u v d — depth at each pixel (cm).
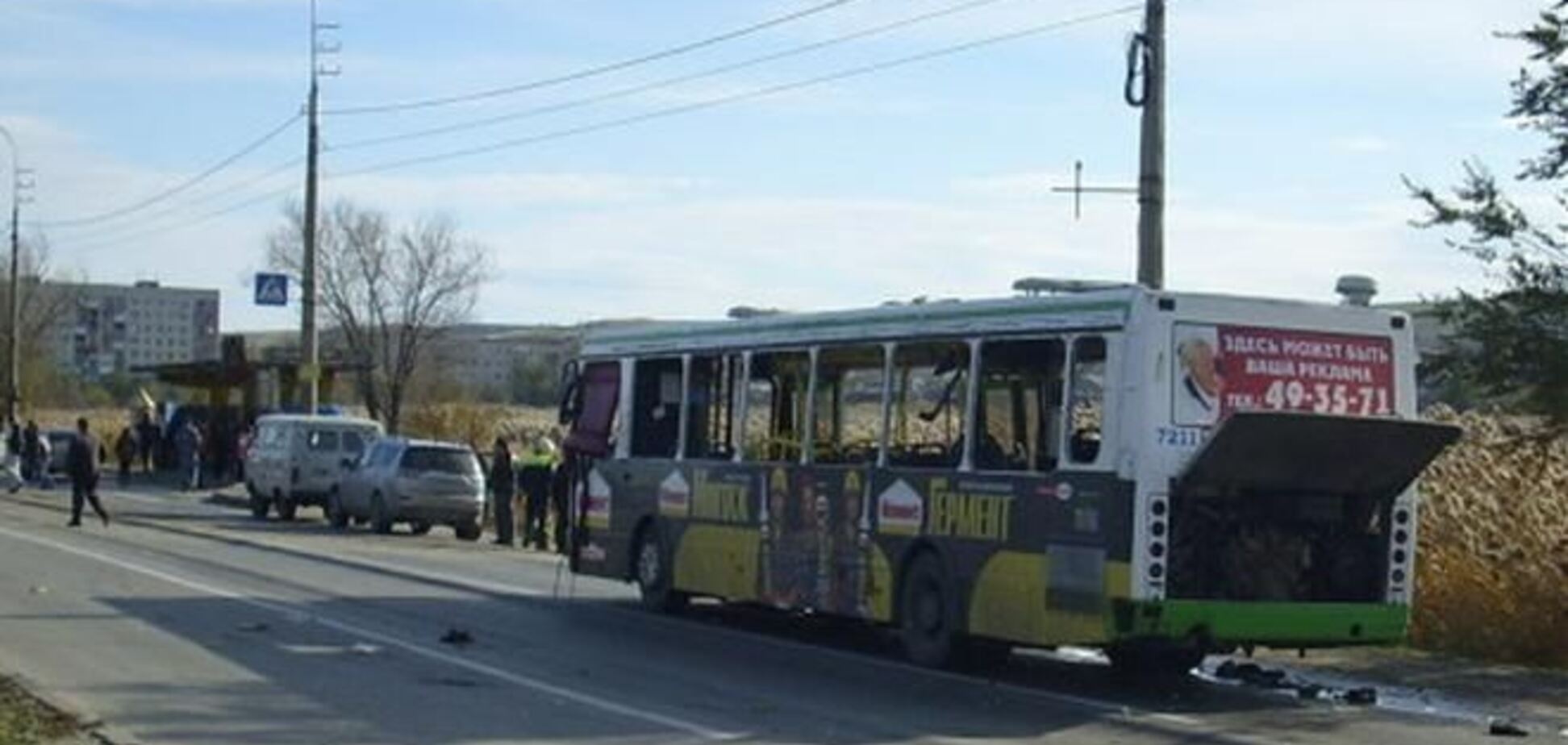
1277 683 1878
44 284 10012
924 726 1540
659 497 2372
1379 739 1525
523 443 5719
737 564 2203
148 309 12169
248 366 6028
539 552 3662
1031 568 1773
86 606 2283
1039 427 1786
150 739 1362
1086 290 1828
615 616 2355
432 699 1602
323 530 4238
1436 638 2170
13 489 5641
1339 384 1761
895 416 1975
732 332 2250
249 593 2514
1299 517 1769
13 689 1530
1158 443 1686
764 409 2189
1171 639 1695
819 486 2070
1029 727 1548
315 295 5316
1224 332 1719
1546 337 2148
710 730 1478
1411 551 1808
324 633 2073
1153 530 1680
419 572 2998
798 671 1870
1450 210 2175
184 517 4475
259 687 1645
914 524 1928
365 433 4484
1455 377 2202
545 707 1577
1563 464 2650
